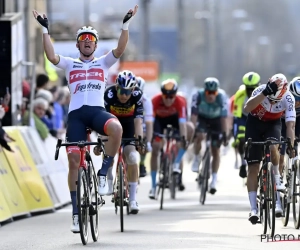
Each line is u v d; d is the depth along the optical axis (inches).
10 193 1299.2
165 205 1507.1
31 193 1384.1
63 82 2938.0
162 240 1005.8
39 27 2859.3
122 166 1115.3
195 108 1599.4
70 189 979.9
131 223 1213.7
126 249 927.7
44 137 1590.8
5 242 1034.1
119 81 1144.2
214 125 1610.5
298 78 1203.2
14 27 1583.4
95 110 990.4
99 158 1891.0
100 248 940.6
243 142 1475.1
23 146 1434.5
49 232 1127.6
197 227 1148.5
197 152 1619.1
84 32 1010.7
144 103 1390.3
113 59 1013.8
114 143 979.9
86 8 4441.4
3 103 1483.8
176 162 1569.9
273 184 1012.5
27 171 1403.8
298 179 1110.4
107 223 1216.8
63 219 1305.4
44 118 1734.7
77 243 994.1
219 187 1865.2
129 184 1195.9
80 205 944.9
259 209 1079.0
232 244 965.8
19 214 1307.8
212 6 6919.3
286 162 1195.3
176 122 1547.7
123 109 1187.9
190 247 937.5
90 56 1018.7
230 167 2470.5
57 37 3179.1
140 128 1189.7
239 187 1860.2
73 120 992.2
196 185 1946.4
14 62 1579.7
